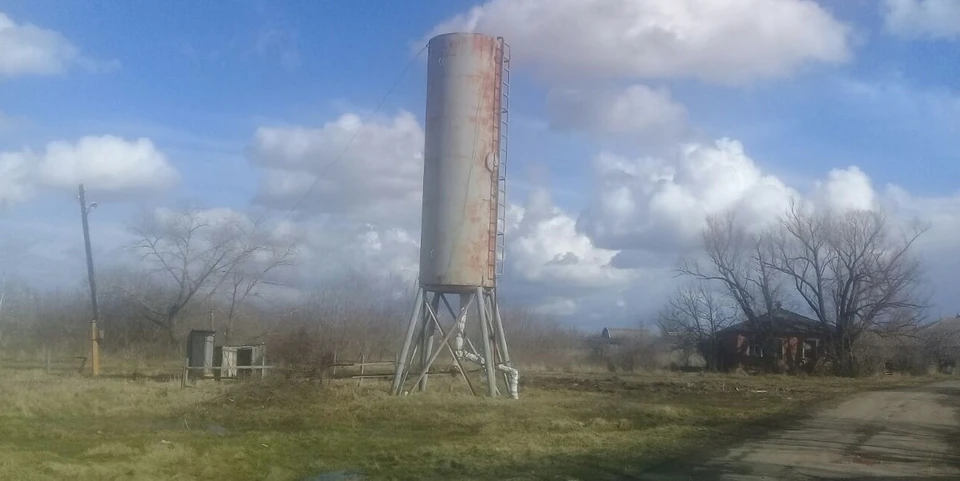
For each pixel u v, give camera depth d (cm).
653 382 4353
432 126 2739
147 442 1720
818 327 6050
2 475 1287
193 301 5609
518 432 1959
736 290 6228
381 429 2016
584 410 2442
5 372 3591
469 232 2684
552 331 6650
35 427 1947
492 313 2773
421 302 2745
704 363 6475
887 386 4356
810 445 1791
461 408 2342
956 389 4066
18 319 5872
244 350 3769
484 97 2723
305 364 2909
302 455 1580
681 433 1967
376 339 4972
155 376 3612
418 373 2939
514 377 2731
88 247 4059
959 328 7206
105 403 2430
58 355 5178
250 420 2147
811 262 5981
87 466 1376
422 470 1414
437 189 2708
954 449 1773
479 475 1370
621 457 1575
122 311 5622
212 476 1360
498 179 2770
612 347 6438
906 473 1445
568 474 1384
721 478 1366
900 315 5919
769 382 4638
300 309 5566
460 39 2720
